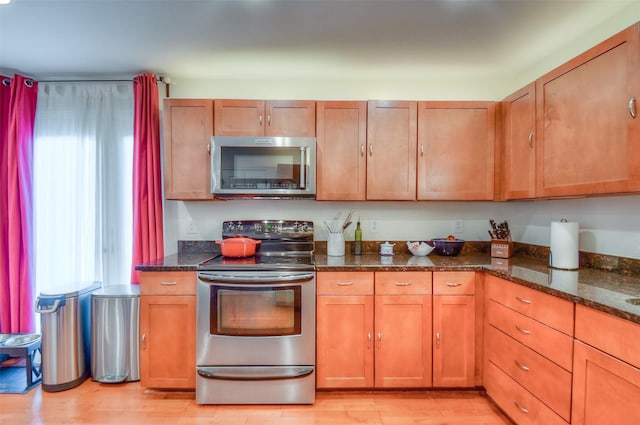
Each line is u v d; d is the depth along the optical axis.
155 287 1.99
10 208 2.36
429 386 2.00
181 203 2.60
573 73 1.59
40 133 2.49
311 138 2.21
